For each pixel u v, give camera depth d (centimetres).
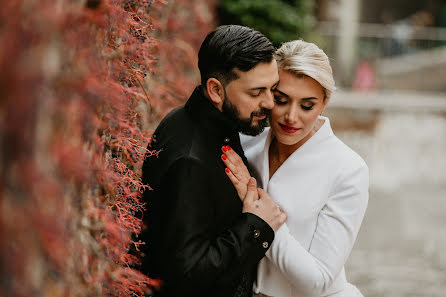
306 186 186
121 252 156
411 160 901
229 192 167
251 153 203
